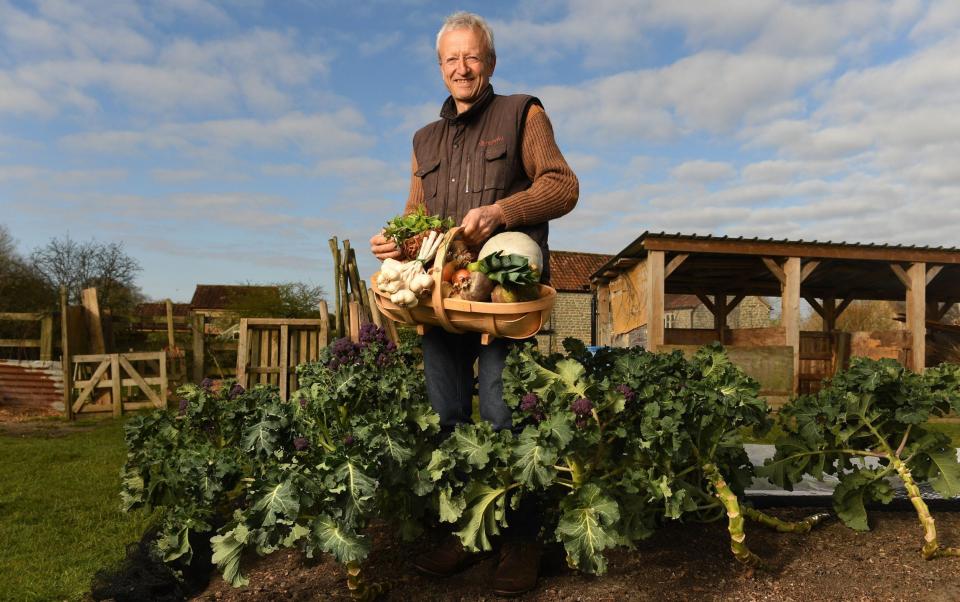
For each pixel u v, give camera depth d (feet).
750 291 53.57
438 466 7.79
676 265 36.19
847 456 10.80
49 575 9.83
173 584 8.86
